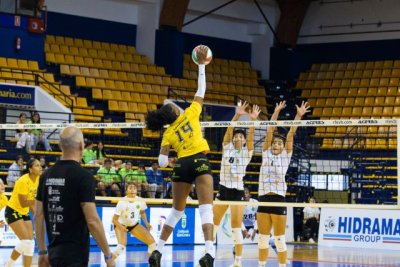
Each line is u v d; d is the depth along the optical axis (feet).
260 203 40.45
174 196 30.09
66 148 22.82
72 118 84.02
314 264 55.98
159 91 100.01
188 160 29.66
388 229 71.15
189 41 112.68
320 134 96.37
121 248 47.88
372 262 58.54
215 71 110.32
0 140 75.72
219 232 73.61
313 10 116.37
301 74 114.42
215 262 55.21
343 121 40.52
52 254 22.41
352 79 109.09
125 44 106.32
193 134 29.91
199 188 29.40
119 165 70.79
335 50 114.62
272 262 56.29
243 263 55.16
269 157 41.04
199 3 111.34
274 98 111.34
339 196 85.40
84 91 93.97
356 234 73.05
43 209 23.03
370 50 111.96
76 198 22.35
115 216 48.01
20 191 40.42
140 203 48.26
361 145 90.07
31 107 82.74
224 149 43.47
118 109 93.25
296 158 83.15
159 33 105.09
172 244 70.13
